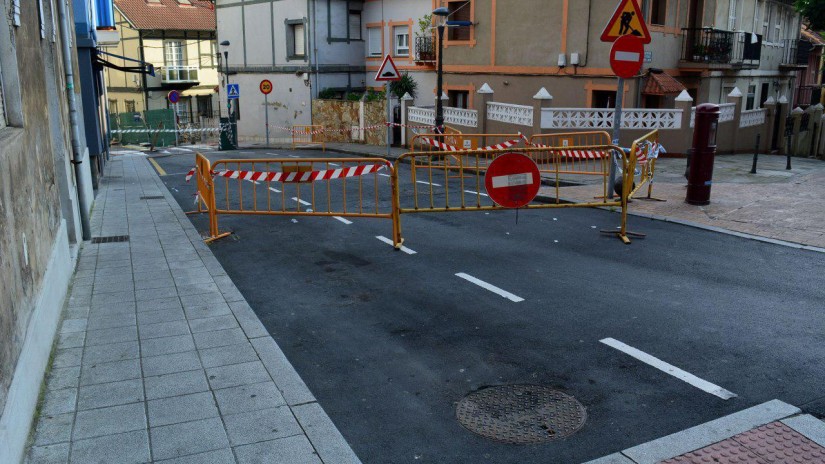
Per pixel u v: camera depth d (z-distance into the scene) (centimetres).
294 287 812
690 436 452
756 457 425
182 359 598
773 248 920
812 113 2581
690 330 637
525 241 998
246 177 1103
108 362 593
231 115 3434
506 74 2452
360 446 458
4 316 439
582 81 2194
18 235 523
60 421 489
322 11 3388
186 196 1546
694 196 1195
